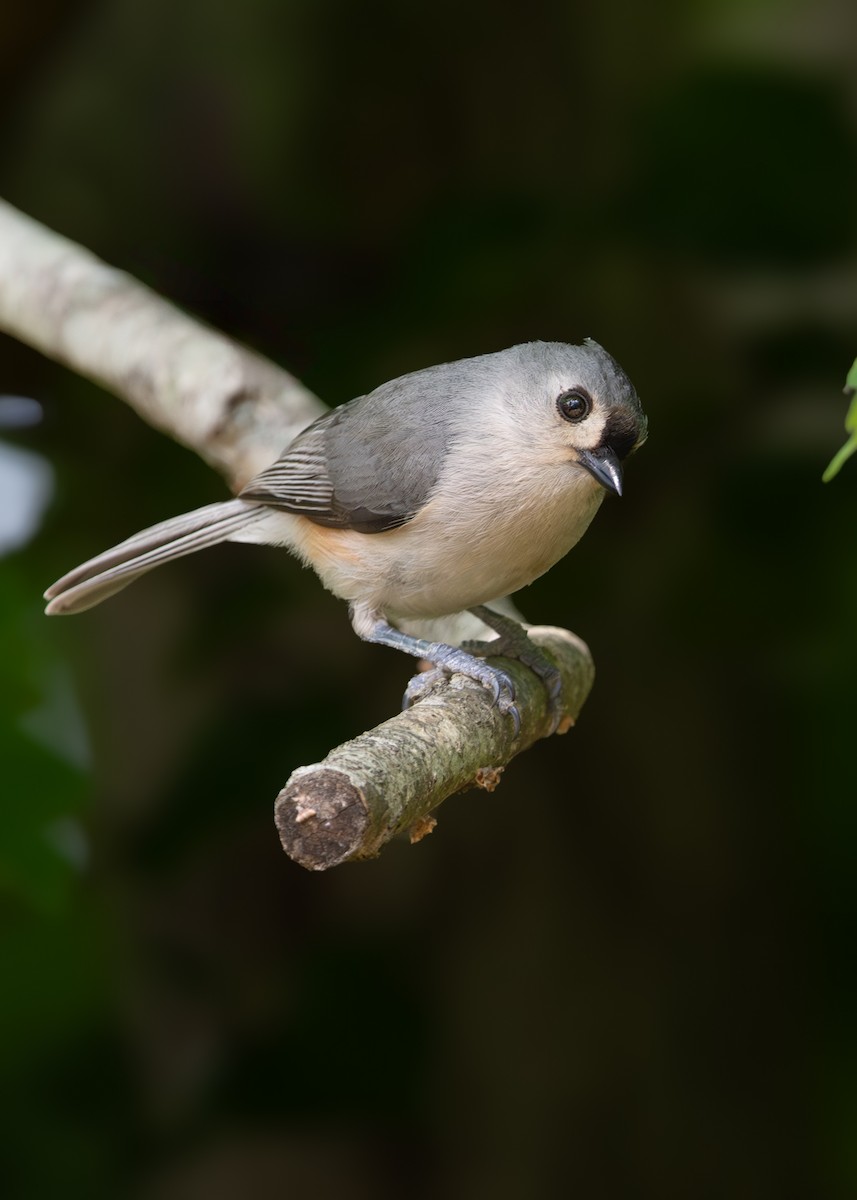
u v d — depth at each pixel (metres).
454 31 12.09
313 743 10.52
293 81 12.34
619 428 8.17
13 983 10.40
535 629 8.66
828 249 11.54
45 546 11.11
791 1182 10.68
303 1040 10.38
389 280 11.91
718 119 11.62
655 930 11.02
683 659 11.11
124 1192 10.00
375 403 8.76
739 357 11.40
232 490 9.55
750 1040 10.87
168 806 10.37
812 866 10.88
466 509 8.34
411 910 11.02
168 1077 10.38
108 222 12.30
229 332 12.13
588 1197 10.66
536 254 11.44
